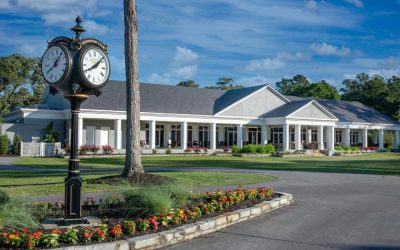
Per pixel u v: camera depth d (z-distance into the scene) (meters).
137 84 15.78
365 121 54.56
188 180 16.44
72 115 8.34
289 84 111.19
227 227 9.08
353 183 17.27
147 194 8.78
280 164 29.61
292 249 7.51
